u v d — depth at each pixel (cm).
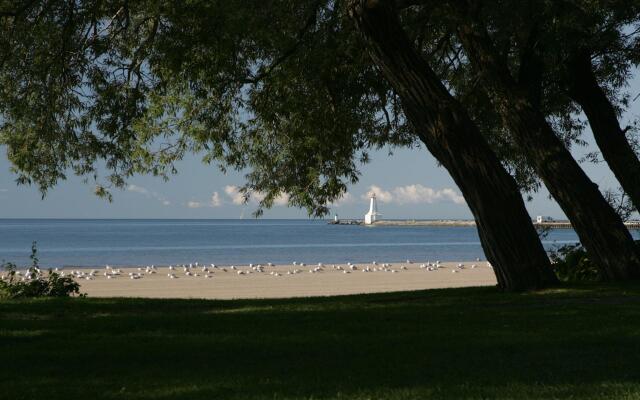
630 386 680
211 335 1045
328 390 686
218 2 1684
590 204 1659
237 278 3788
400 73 1441
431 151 1495
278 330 1082
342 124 1988
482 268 4816
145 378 753
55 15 1803
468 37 1647
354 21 1431
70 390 701
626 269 1645
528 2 1502
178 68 1770
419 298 1486
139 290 3086
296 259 6775
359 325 1113
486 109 1975
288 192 2094
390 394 667
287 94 1948
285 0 1748
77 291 1844
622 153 1852
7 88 1861
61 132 1909
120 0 1823
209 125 2000
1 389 707
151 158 2086
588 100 1886
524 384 697
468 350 884
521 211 1508
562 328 1041
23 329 1127
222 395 672
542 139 1658
